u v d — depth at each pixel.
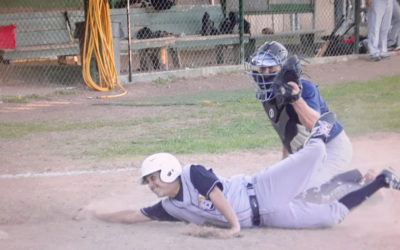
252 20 23.42
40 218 5.98
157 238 5.07
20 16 18.80
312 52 20.78
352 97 13.33
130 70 16.95
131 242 4.96
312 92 5.26
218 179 5.18
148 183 5.22
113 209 6.09
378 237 4.93
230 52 21.41
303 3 20.86
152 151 9.09
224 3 20.25
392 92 13.85
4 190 7.04
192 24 19.97
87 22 15.88
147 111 12.96
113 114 12.71
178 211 5.39
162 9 19.16
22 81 17.39
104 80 16.08
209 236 5.06
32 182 7.43
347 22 21.73
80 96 15.23
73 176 7.71
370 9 19.22
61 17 19.33
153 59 18.42
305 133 5.41
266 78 5.34
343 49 20.72
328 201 5.35
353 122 10.66
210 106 13.32
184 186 5.21
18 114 12.88
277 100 5.20
